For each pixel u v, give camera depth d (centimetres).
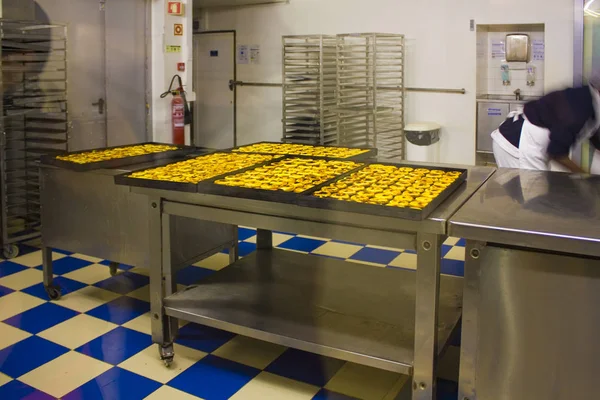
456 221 197
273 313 273
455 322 262
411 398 249
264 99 689
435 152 596
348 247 436
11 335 310
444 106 589
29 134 453
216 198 243
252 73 691
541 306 191
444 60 579
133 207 315
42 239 354
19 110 442
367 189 241
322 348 241
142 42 552
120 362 282
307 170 286
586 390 189
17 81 439
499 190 245
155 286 275
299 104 633
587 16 475
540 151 349
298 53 633
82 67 498
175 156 369
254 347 297
